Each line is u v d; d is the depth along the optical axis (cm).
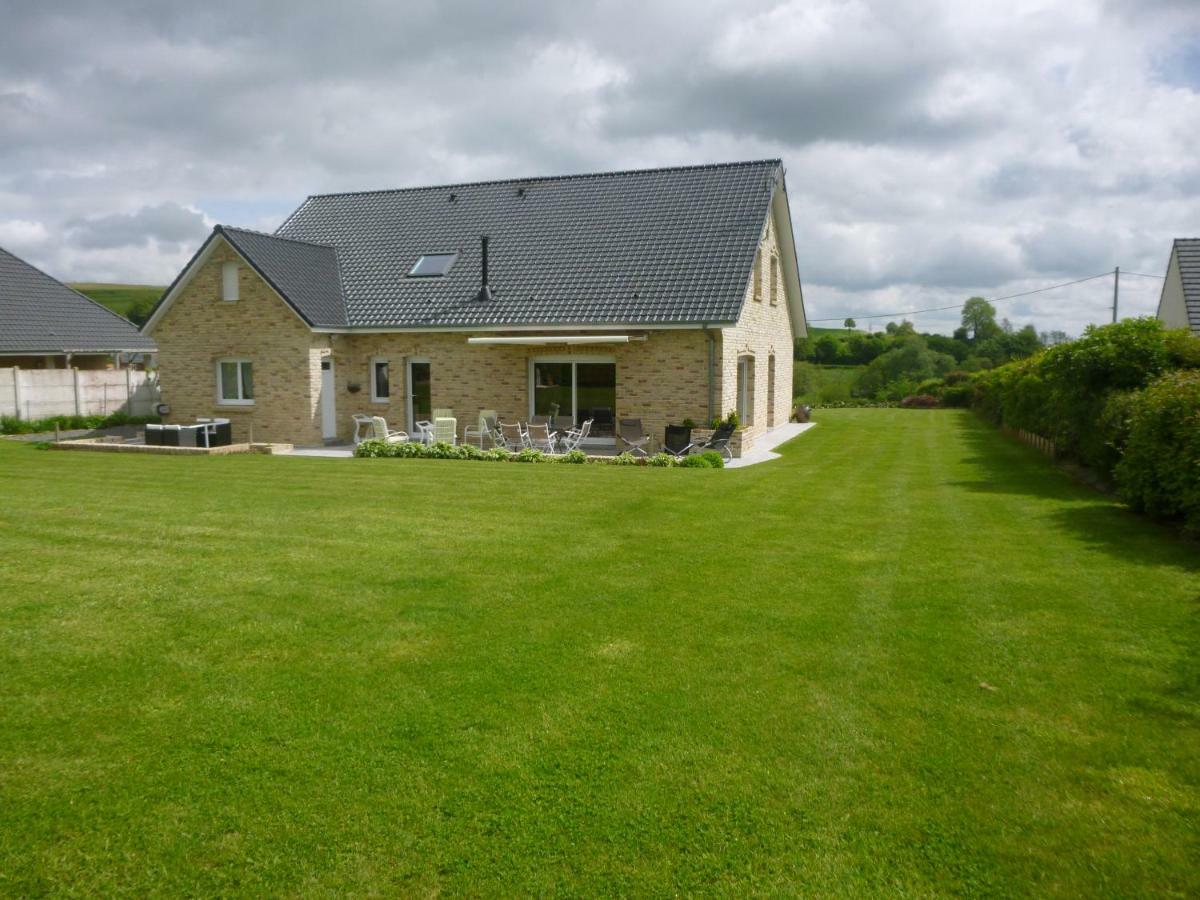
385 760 530
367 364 2647
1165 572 917
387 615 790
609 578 910
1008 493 1509
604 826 466
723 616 783
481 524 1193
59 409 3142
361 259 2844
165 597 845
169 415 2702
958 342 7331
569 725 573
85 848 450
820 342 7350
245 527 1173
